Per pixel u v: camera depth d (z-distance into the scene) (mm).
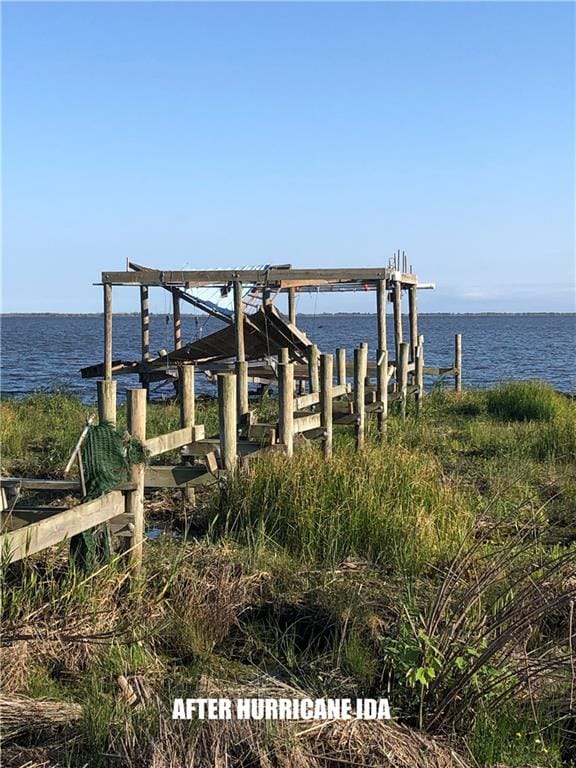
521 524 8508
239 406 11953
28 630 5641
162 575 6805
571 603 5484
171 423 14711
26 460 12359
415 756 4473
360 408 12227
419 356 18359
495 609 5766
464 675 4898
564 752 4973
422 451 12734
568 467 11953
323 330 118438
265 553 7465
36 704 4848
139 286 18219
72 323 180000
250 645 6113
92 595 6109
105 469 6773
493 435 14133
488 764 4656
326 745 4430
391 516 7875
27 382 32938
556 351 57781
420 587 6891
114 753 4289
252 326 17594
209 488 10008
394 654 5211
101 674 5352
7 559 5586
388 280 16750
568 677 5203
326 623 6348
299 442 9992
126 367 19328
